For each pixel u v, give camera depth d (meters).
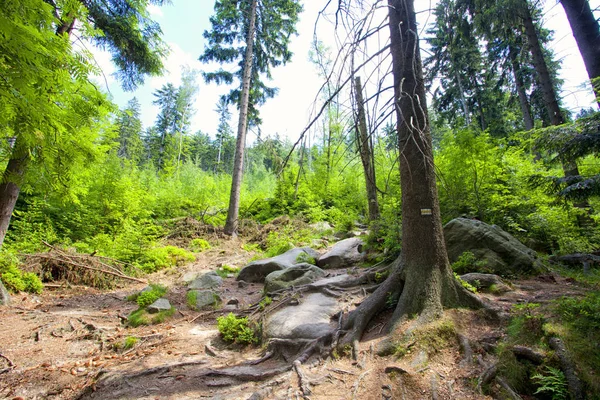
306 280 6.32
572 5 6.39
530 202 7.27
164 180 19.23
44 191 3.53
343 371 3.30
